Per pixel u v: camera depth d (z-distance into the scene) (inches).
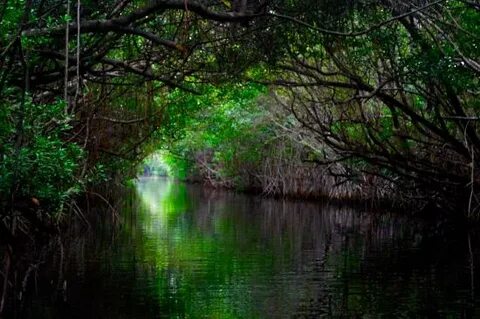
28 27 323.3
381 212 1024.2
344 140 772.0
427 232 728.3
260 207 1187.3
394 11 513.7
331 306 339.0
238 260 492.7
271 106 1208.8
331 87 685.9
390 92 697.6
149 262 478.9
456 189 756.6
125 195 1571.1
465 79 516.1
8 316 315.9
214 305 341.4
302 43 544.7
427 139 757.3
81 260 485.4
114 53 523.5
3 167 316.5
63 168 366.3
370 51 593.6
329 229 752.3
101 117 661.3
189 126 1191.6
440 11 531.8
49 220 541.3
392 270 454.9
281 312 327.6
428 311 328.8
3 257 407.8
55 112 351.9
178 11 442.9
